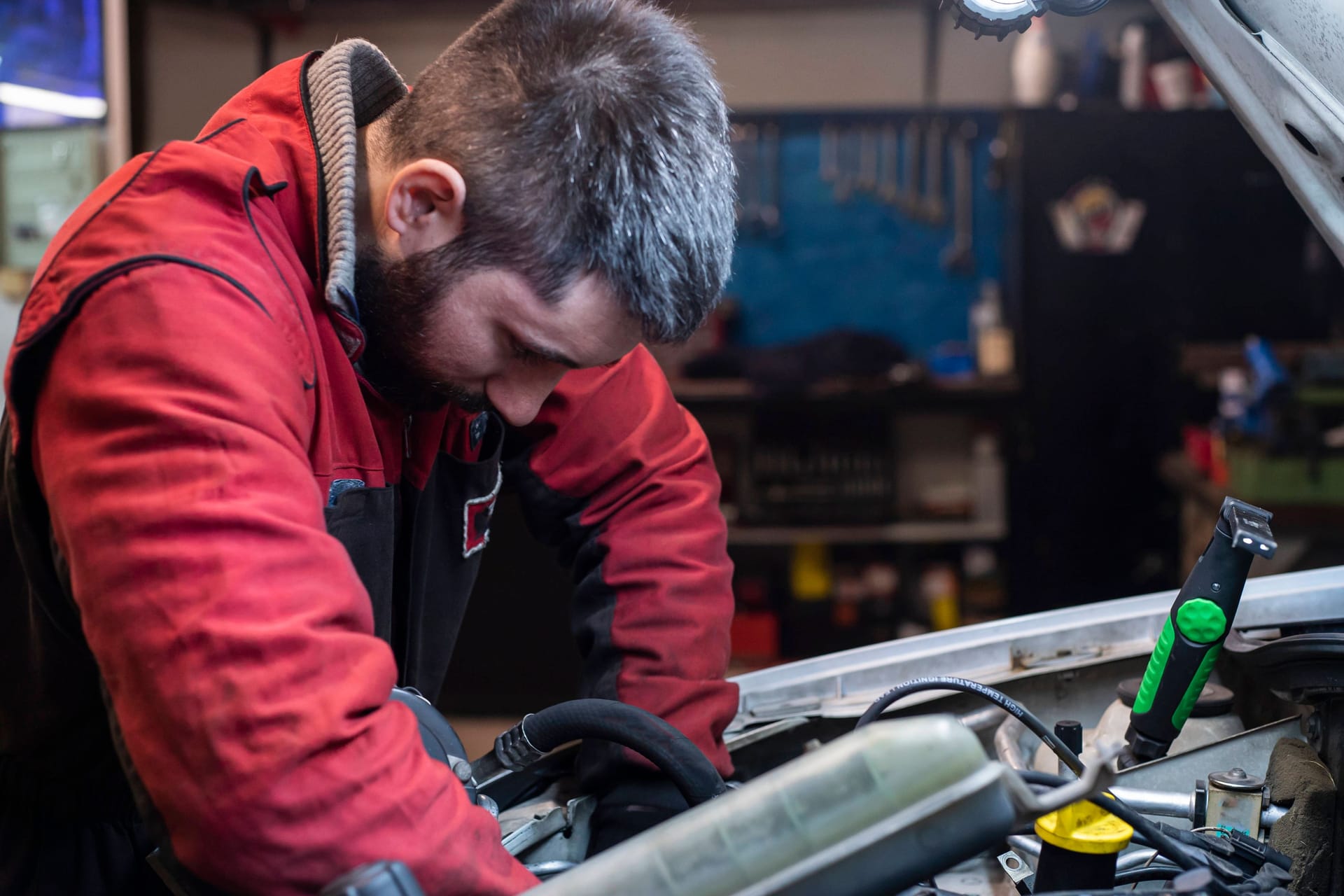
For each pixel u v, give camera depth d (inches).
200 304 22.8
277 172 27.7
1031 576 139.9
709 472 41.1
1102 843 24.4
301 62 31.1
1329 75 29.4
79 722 30.0
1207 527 123.3
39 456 23.5
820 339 146.5
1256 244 134.0
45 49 121.3
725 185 26.7
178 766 20.1
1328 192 31.9
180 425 21.4
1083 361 136.7
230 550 20.7
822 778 18.6
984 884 30.6
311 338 27.1
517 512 125.3
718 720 36.0
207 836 20.1
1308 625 35.2
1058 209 135.0
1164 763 32.6
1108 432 137.6
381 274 28.0
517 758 31.3
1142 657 39.6
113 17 119.6
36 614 27.7
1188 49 33.4
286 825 20.0
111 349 22.2
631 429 39.2
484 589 126.4
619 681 36.3
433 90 27.0
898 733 18.6
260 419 22.5
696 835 18.7
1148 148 133.3
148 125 127.6
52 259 24.5
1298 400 113.6
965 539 142.2
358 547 30.7
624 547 38.4
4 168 123.3
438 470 36.7
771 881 18.1
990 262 154.3
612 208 24.6
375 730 21.4
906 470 155.0
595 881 18.8
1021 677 38.8
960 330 156.3
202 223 24.6
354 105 31.4
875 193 154.8
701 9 147.8
